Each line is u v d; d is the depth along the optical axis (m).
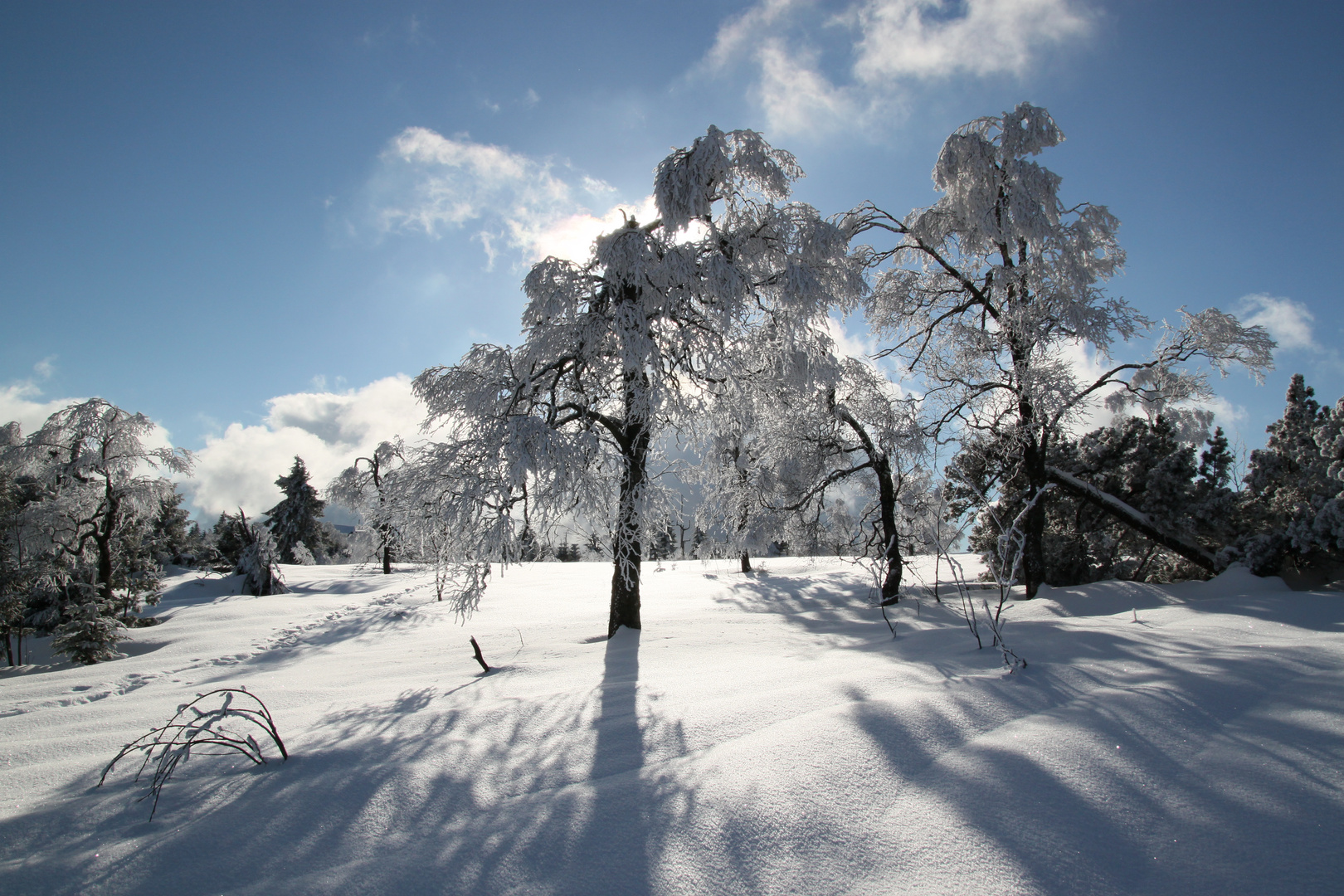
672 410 11.70
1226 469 14.48
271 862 2.97
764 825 2.92
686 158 11.04
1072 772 3.16
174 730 5.41
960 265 16.41
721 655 7.93
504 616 15.80
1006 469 16.62
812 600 17.02
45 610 22.69
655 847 2.83
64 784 4.25
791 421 15.44
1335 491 11.45
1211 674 4.61
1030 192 13.55
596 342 10.93
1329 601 8.63
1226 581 11.40
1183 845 2.56
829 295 11.67
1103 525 16.48
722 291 10.67
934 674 5.16
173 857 3.05
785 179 11.57
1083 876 2.42
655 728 4.43
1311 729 3.50
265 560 27.05
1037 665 5.26
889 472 15.56
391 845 3.05
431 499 10.33
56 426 24.25
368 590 25.08
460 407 10.88
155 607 23.78
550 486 10.09
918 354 16.66
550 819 3.16
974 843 2.66
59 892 2.81
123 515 25.97
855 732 3.78
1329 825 2.59
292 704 6.32
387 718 5.30
